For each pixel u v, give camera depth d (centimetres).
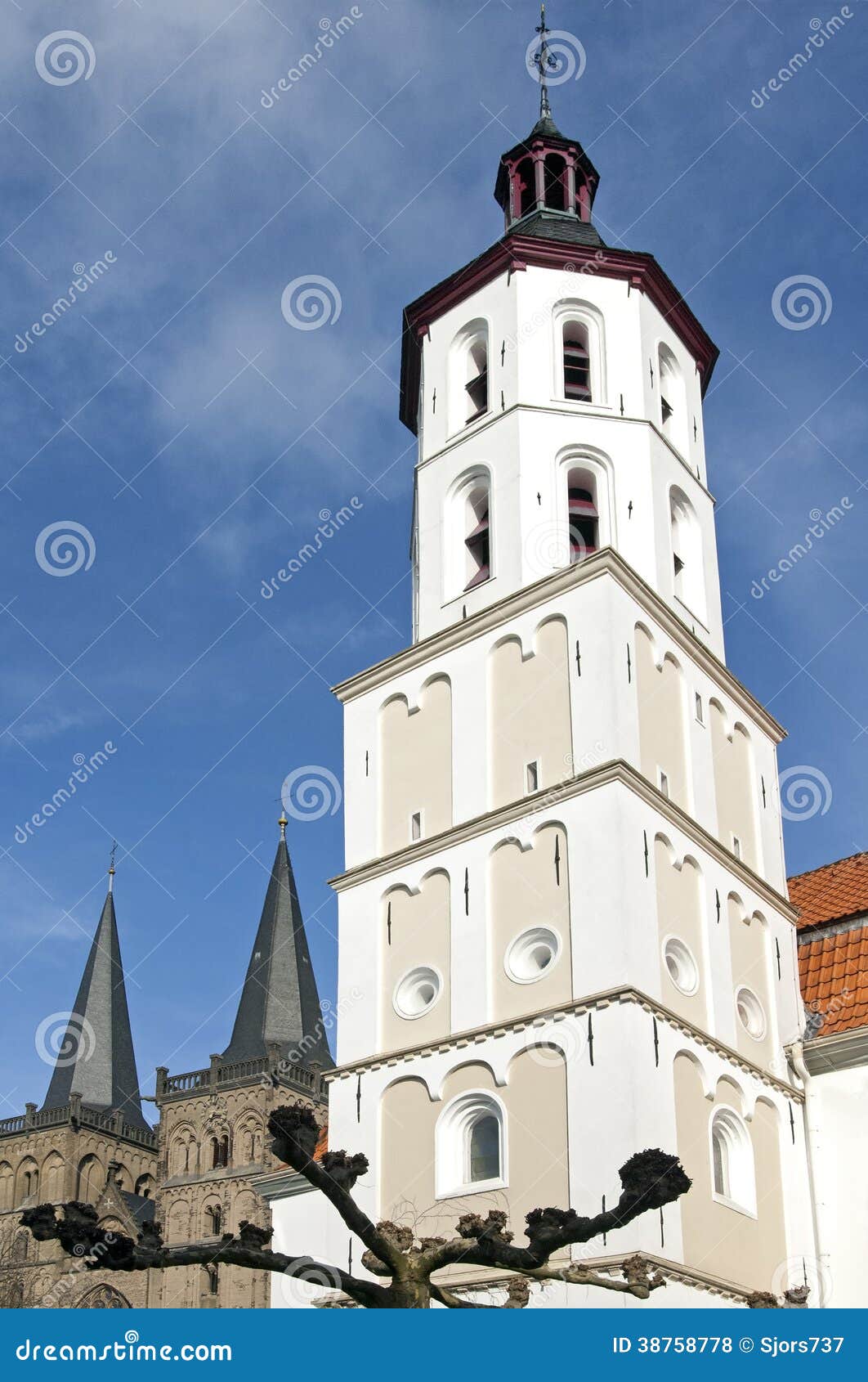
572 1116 2606
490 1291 2595
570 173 3997
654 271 3628
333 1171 1767
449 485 3488
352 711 3412
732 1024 2930
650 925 2769
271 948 10612
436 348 3691
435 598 3400
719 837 3158
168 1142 10350
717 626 3500
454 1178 2758
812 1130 2994
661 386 3678
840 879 3553
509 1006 2808
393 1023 2994
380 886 3150
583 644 3019
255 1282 9656
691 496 3572
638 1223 2459
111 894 11206
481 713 3138
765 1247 2789
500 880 2934
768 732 3488
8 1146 10775
